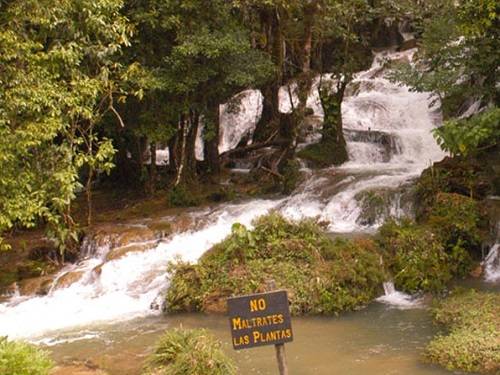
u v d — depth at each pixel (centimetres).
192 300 1034
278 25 1683
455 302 940
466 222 1152
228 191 1648
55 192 1026
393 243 1120
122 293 1124
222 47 1394
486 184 1261
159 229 1363
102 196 1812
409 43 2505
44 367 632
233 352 834
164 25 1391
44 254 1339
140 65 1395
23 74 939
